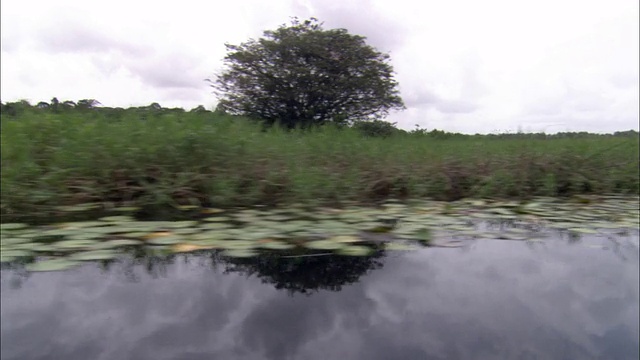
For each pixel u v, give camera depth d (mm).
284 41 14836
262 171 3826
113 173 3287
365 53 16141
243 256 1998
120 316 1341
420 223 2928
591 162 5410
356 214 3229
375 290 1631
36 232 2371
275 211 3266
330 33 15617
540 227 2914
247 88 14992
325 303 1490
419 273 1845
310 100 15383
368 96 16266
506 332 1376
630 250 2316
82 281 1618
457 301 1573
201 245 2178
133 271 1738
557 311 1526
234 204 3441
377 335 1305
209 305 1438
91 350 1145
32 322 1286
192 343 1194
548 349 1292
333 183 3910
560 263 2076
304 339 1255
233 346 1209
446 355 1229
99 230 2443
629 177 5297
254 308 1432
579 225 2996
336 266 1884
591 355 1297
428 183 4516
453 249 2246
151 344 1183
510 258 2127
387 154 5109
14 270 1712
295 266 1869
